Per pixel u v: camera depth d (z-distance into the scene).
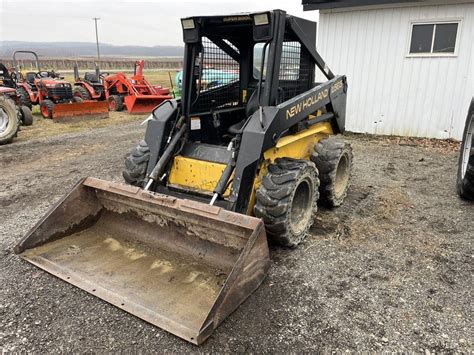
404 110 8.20
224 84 4.07
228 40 3.96
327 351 2.32
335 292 2.88
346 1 8.16
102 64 67.94
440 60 7.59
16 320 2.55
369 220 4.16
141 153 3.74
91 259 3.11
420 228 3.97
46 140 8.41
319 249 3.51
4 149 7.57
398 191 5.06
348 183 4.74
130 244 3.31
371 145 7.73
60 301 2.73
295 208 3.49
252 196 3.22
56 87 11.88
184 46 3.61
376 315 2.64
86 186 3.43
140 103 12.82
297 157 4.00
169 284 2.80
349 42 8.52
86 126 10.31
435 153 7.05
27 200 4.77
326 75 4.50
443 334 2.46
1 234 3.77
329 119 4.54
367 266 3.25
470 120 4.71
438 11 7.39
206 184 3.37
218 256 2.97
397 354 2.30
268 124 3.10
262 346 2.35
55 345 2.35
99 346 2.35
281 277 3.06
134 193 3.16
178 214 2.98
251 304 2.73
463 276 3.10
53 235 3.30
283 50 3.70
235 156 3.19
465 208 4.49
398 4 7.74
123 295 2.68
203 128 3.93
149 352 2.30
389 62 8.14
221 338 2.41
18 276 3.01
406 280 3.05
